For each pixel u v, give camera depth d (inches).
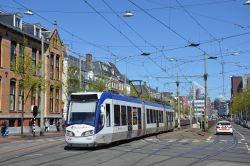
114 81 4104.3
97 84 2743.6
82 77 3115.2
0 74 1855.3
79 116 1012.5
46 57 2338.8
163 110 1910.7
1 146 1144.8
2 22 1841.8
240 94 4630.9
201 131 2198.6
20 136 1674.5
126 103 1239.5
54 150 995.3
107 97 1073.5
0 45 1859.0
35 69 1772.9
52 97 2418.8
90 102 1023.6
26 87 1710.1
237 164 733.3
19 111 2014.0
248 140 1528.1
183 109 5280.5
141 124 1417.3
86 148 1053.2
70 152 938.1
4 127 1667.1
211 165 712.4
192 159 810.2
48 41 2354.8
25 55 1706.4
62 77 2605.8
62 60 2559.1
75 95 1037.8
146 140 1419.8
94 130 992.2
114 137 1101.7
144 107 1499.8
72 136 997.2
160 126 1782.7
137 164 709.9
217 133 2095.2
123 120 1187.9
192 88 3518.7
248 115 4488.2
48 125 2284.7
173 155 885.2
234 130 2942.9
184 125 3656.5
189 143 1302.9
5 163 714.2
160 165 701.9
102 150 994.7
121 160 771.4
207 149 1070.4
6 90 1902.1
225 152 987.3
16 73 1732.3
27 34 2079.2
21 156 844.6
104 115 1034.7
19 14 2028.8
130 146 1132.5
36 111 1696.6
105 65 4037.9
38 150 996.6
